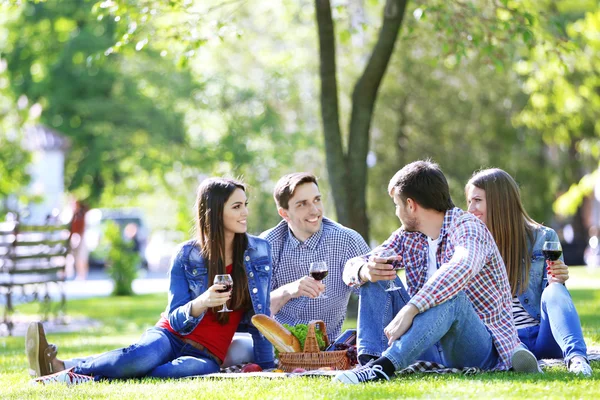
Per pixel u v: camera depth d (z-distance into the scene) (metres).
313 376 5.56
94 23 30.42
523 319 6.20
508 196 6.16
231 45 25.16
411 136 21.86
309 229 6.70
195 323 5.94
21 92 30.98
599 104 17.16
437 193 5.57
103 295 21.50
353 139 12.97
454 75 21.41
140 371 5.86
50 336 11.50
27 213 13.35
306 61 25.06
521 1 12.37
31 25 30.00
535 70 16.41
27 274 13.04
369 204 21.98
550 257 5.79
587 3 16.97
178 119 26.47
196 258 6.12
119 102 27.56
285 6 18.94
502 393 4.73
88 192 32.91
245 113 25.98
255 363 6.31
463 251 5.28
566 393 4.71
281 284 6.81
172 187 26.97
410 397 4.70
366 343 5.56
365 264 5.56
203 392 5.10
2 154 22.02
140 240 31.83
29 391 5.50
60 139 31.53
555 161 24.56
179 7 11.18
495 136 22.02
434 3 12.05
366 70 12.81
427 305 5.18
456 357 5.52
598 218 36.03
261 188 25.55
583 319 10.24
